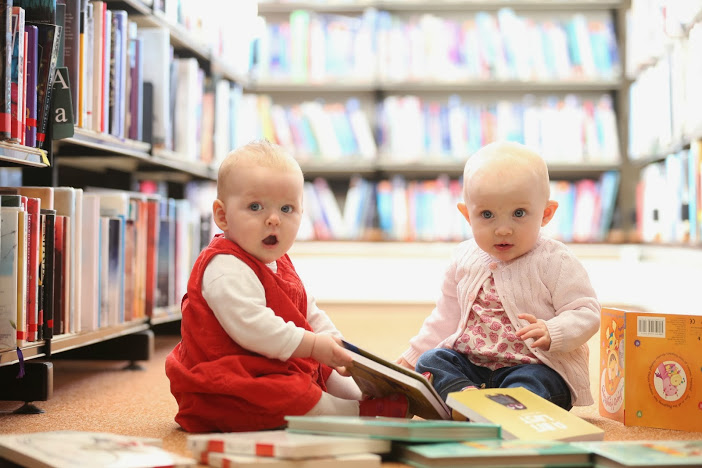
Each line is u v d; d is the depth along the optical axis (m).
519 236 1.57
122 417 1.62
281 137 4.51
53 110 1.81
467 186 1.61
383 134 4.50
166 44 2.69
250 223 1.43
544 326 1.51
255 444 1.12
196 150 3.15
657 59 4.00
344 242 4.49
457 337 1.63
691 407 1.50
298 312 1.46
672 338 1.52
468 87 4.60
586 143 4.46
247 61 3.94
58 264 1.85
